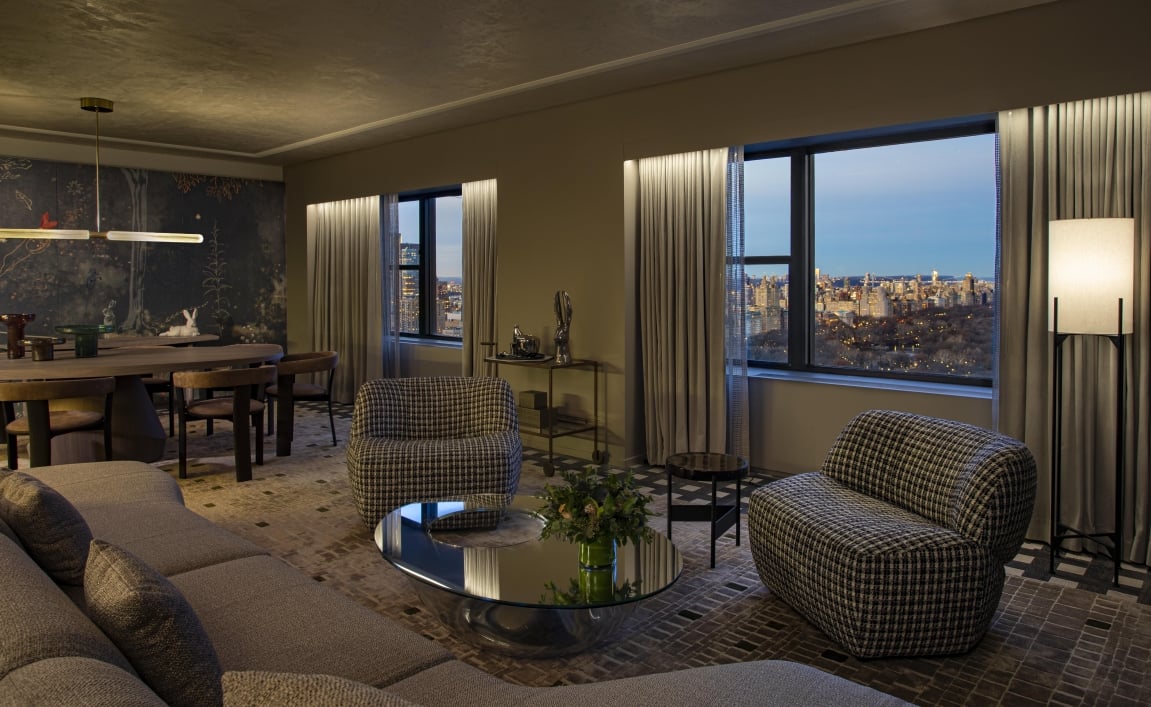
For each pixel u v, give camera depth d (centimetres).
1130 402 366
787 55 462
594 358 578
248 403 511
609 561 263
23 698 110
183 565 244
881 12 388
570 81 518
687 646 285
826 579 278
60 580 218
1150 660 273
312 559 370
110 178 775
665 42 441
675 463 370
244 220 868
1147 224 358
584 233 576
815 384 505
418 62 479
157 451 546
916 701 247
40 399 429
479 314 696
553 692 177
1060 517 386
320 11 393
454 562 270
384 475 391
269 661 185
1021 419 399
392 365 787
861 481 334
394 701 99
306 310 874
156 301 812
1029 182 393
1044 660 274
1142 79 351
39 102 585
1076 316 345
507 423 442
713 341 526
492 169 642
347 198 800
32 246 734
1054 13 373
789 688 177
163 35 430
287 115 626
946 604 268
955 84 406
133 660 151
